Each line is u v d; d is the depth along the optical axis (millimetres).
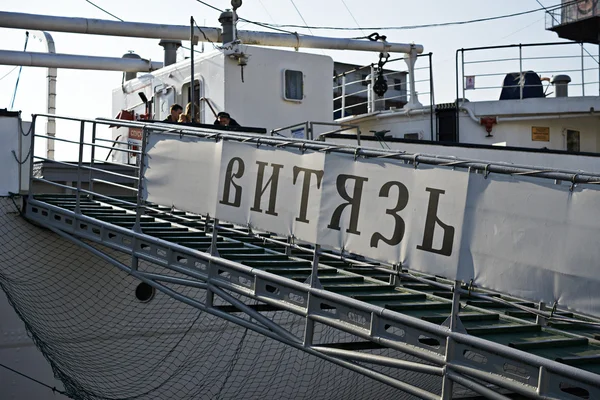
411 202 6863
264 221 8000
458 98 18156
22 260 10867
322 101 17969
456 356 6359
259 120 17062
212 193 8570
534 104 17594
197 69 17531
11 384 10891
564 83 19281
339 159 7410
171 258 8898
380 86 19922
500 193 6320
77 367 10977
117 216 10414
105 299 11242
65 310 11055
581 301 5879
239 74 16844
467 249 6473
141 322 11430
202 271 8625
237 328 11867
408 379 12195
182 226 10617
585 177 5836
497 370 6094
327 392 12266
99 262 11211
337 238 7371
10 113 10852
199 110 17438
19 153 10922
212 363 11781
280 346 12016
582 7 21578
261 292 7930
